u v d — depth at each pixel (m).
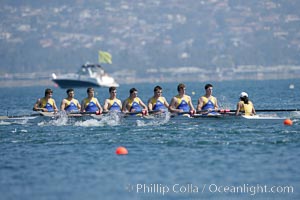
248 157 77.94
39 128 110.38
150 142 90.38
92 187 66.06
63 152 84.88
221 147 84.81
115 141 92.38
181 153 81.38
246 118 107.69
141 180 68.25
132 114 112.19
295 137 90.88
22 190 65.75
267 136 92.62
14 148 89.50
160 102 113.06
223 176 69.38
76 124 114.12
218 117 108.94
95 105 117.69
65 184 67.44
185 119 110.31
